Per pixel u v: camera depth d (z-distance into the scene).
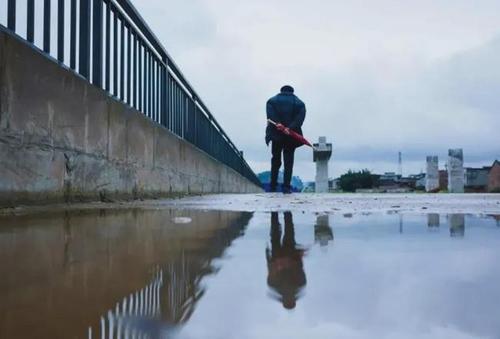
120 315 1.00
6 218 3.12
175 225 3.03
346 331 0.90
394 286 1.28
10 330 0.90
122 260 1.72
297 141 11.76
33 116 3.88
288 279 1.37
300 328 0.92
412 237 2.39
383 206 5.38
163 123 9.31
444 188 36.56
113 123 5.86
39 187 3.99
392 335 0.88
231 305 1.09
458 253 1.87
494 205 5.53
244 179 27.19
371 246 2.08
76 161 4.74
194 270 1.51
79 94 4.80
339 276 1.42
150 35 7.96
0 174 3.42
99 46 5.68
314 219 3.54
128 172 6.49
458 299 1.14
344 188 62.12
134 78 7.22
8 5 3.67
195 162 12.06
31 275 1.43
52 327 0.92
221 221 3.37
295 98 11.83
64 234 2.45
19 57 3.64
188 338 0.86
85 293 1.20
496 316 1.00
